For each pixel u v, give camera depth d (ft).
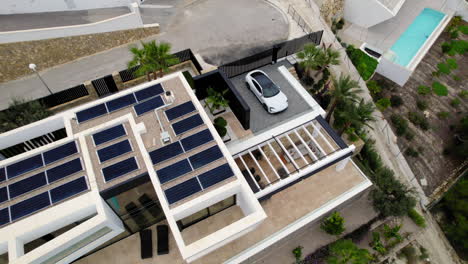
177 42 104.68
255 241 69.97
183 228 69.26
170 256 67.10
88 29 94.02
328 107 96.78
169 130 62.13
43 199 52.37
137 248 68.13
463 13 145.89
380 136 106.83
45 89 90.27
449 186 99.96
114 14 104.01
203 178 55.93
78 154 58.29
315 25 113.29
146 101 65.87
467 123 108.78
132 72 88.94
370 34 135.95
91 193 53.21
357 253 74.79
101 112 64.18
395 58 126.72
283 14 115.65
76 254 55.83
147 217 67.41
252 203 54.54
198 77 77.77
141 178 55.77
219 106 83.30
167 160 57.82
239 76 94.43
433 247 86.99
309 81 97.45
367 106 81.46
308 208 75.25
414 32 137.80
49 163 56.65
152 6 115.55
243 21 112.37
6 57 88.12
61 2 100.17
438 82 126.21
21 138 61.21
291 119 81.92
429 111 117.80
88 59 98.94
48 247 47.42
